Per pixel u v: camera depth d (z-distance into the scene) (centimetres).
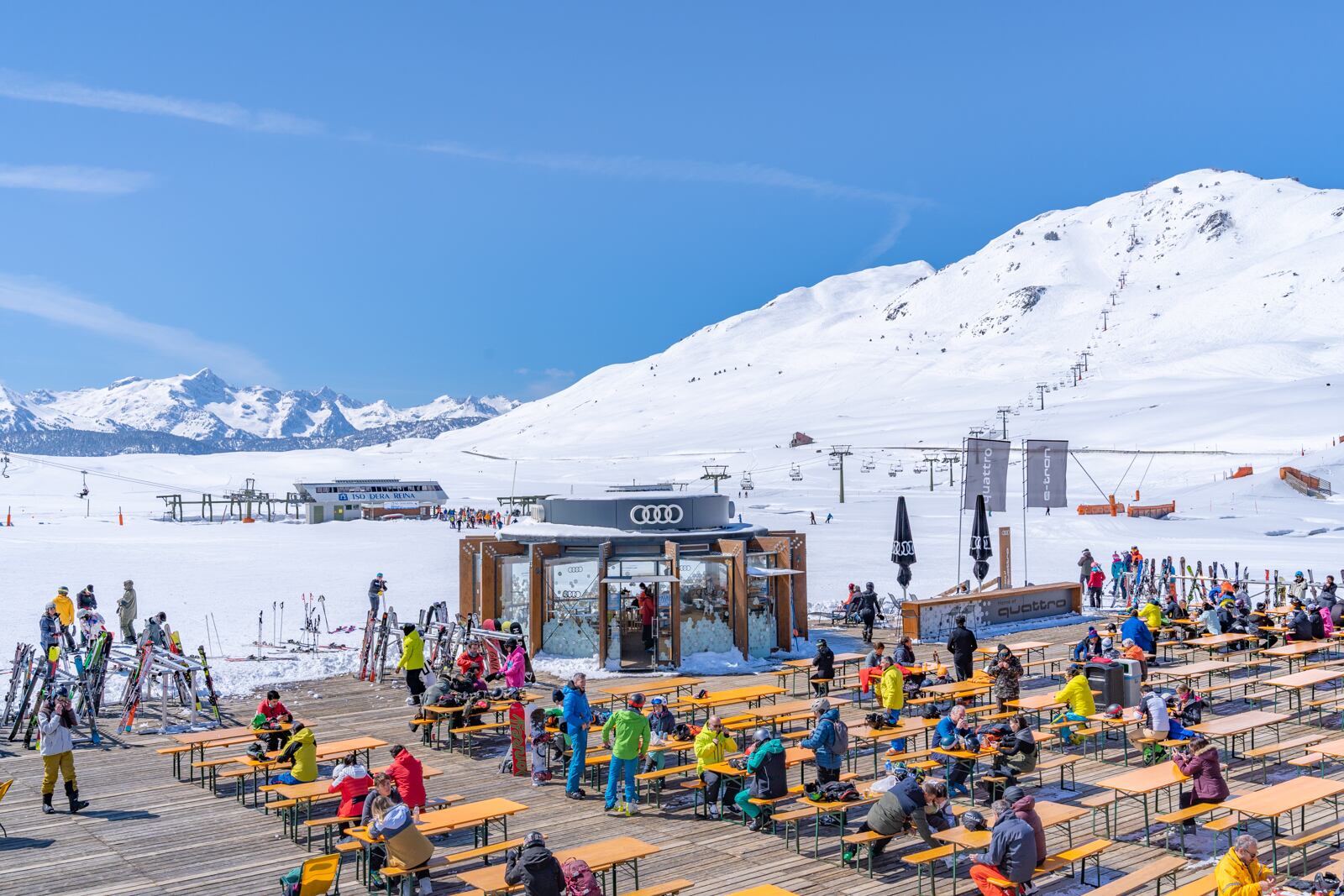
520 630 2450
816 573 4553
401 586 4159
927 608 2953
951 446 19212
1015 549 5728
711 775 1398
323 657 2594
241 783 1481
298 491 9988
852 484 14162
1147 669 2192
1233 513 7906
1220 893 990
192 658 1981
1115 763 1647
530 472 19388
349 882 1197
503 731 1916
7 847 1273
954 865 1139
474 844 1303
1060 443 3712
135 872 1188
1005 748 1474
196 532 7588
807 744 1389
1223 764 1625
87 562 5103
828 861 1237
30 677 1845
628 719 1422
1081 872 1184
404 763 1303
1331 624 2667
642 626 2508
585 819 1401
